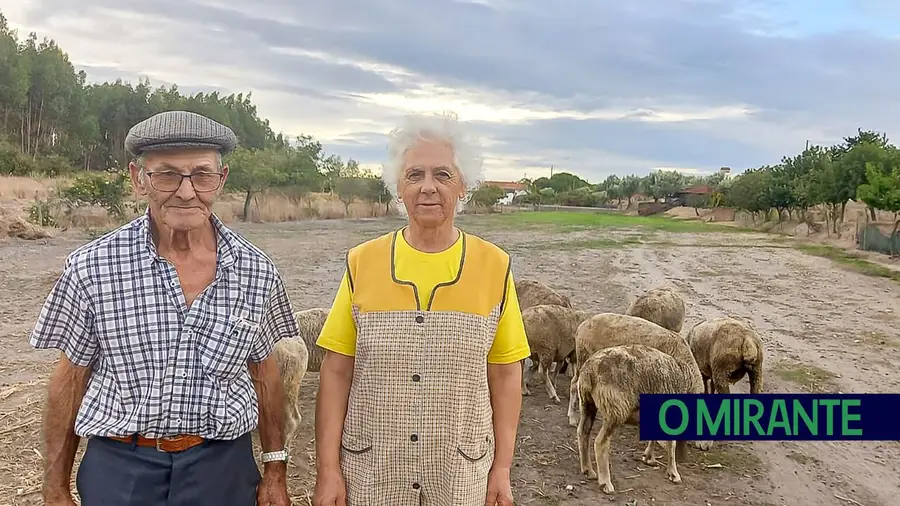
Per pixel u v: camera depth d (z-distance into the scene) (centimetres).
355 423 320
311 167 5272
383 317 312
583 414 659
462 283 314
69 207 2866
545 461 693
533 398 885
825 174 3825
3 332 1114
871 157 3594
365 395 317
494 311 320
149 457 287
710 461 697
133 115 8775
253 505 321
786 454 719
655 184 9956
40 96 7831
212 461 295
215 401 291
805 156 5144
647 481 650
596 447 634
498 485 325
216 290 295
